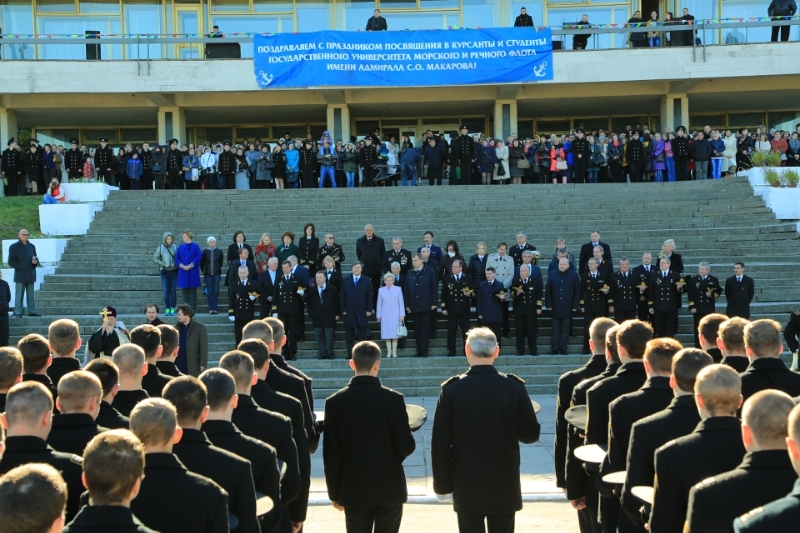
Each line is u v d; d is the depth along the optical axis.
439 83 27.12
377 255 16.52
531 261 15.35
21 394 3.68
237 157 25.36
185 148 25.27
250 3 31.86
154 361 6.07
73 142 25.20
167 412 3.45
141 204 22.06
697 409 4.25
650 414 4.68
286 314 14.67
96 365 4.74
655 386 4.76
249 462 3.87
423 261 15.18
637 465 4.25
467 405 5.13
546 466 9.08
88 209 20.67
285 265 14.80
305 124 33.34
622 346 5.29
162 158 24.88
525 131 33.09
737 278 14.65
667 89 29.22
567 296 14.90
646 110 32.16
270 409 5.28
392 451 5.43
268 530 4.38
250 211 21.59
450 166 24.12
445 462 5.20
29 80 28.33
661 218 20.31
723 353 5.39
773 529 2.72
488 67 27.08
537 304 14.77
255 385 5.35
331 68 27.11
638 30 27.78
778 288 16.92
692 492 3.31
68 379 4.14
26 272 16.62
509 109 29.72
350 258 19.08
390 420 5.39
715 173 24.50
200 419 3.91
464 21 31.72
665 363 4.76
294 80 27.20
